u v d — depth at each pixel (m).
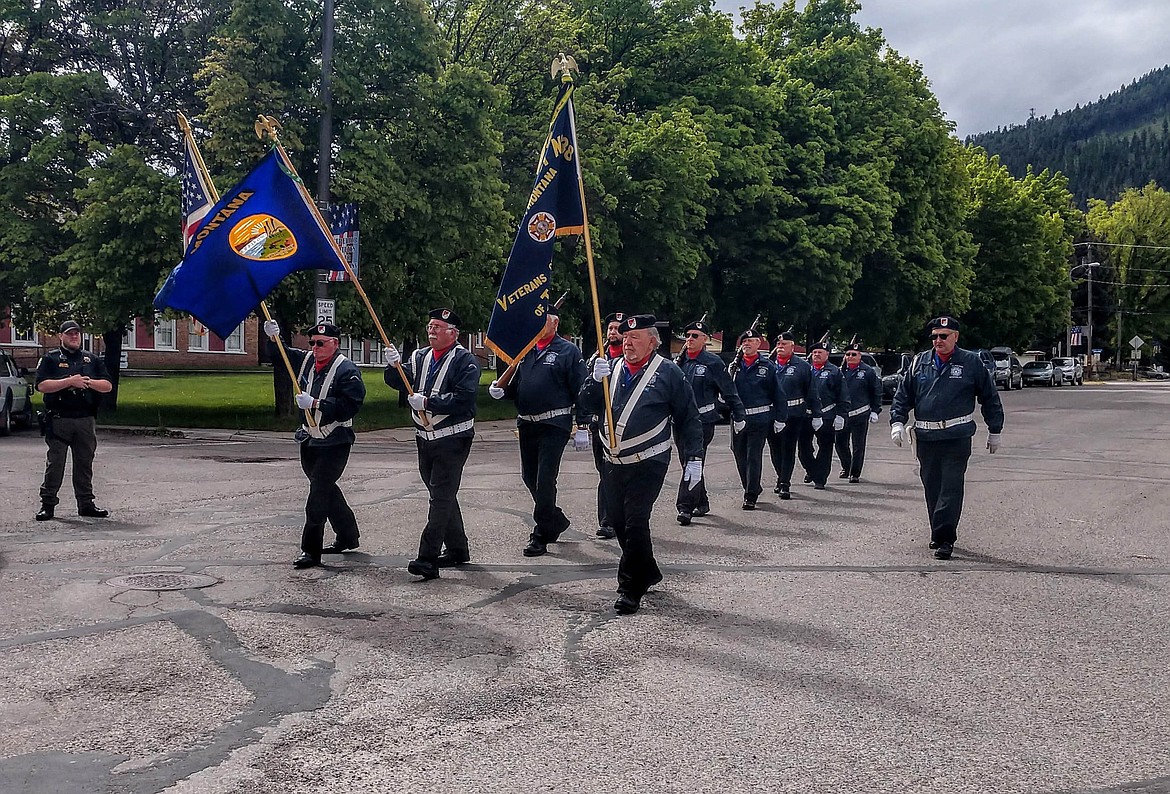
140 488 12.57
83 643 5.81
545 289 7.64
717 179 32.16
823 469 13.12
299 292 21.64
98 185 20.80
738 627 6.24
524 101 29.06
